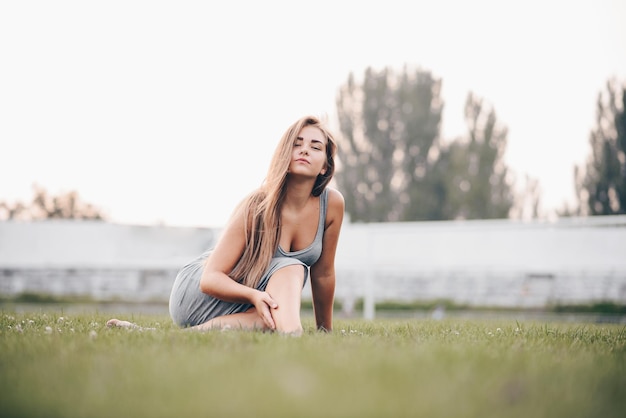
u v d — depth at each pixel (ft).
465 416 5.12
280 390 5.70
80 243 70.18
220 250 11.66
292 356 7.64
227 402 5.35
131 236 71.15
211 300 12.01
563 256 66.23
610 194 108.17
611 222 40.27
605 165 108.17
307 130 11.89
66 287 68.69
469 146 113.29
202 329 11.37
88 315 18.69
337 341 9.60
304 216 12.23
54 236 70.59
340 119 117.08
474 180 112.27
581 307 64.90
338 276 68.95
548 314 65.31
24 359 7.71
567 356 8.84
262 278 11.49
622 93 108.27
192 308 12.32
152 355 7.78
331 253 12.98
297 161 11.69
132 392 5.83
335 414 5.02
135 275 68.69
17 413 5.27
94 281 68.85
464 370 6.98
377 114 116.47
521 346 10.00
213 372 6.61
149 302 68.33
